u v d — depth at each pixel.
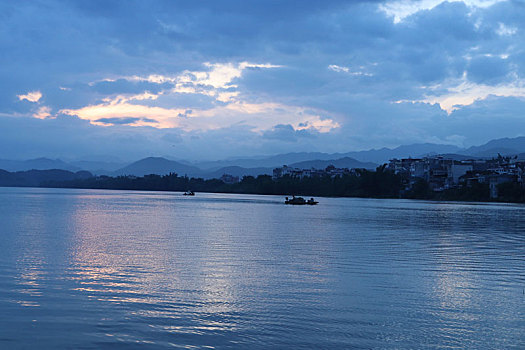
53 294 21.47
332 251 35.97
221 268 28.23
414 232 51.88
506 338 16.67
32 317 18.22
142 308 19.48
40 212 83.81
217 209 102.88
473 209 104.69
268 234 48.84
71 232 49.09
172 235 47.00
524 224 63.06
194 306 19.84
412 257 33.16
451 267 29.23
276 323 17.84
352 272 27.28
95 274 26.02
